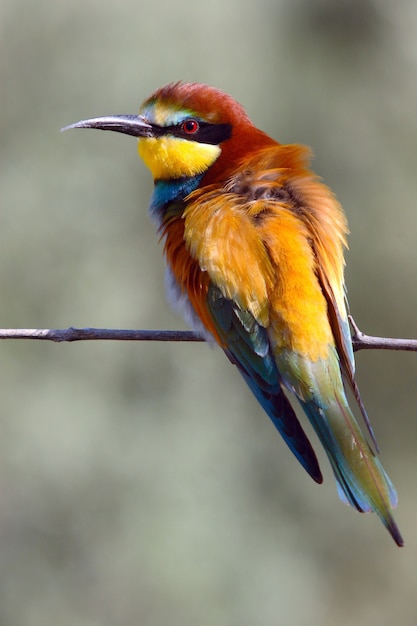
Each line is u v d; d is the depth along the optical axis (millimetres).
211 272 7020
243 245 6945
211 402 14227
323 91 15055
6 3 15297
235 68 15000
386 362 15031
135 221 14695
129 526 13383
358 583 14281
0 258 14250
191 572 13164
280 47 15172
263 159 7484
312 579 13805
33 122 15117
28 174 14773
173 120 7875
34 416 13578
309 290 6832
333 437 6707
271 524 13906
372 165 14969
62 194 14672
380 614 14234
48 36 15281
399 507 14859
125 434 13773
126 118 7996
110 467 13602
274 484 14211
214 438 14000
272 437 14359
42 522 13469
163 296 14477
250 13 15211
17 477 13516
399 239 14750
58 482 13492
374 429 15016
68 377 13883
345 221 7355
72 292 14211
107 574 13258
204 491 13695
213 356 14336
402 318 14641
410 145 15195
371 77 15336
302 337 6793
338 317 6875
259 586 13344
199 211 7266
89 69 15141
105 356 14016
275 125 14859
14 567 13414
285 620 13391
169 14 15148
